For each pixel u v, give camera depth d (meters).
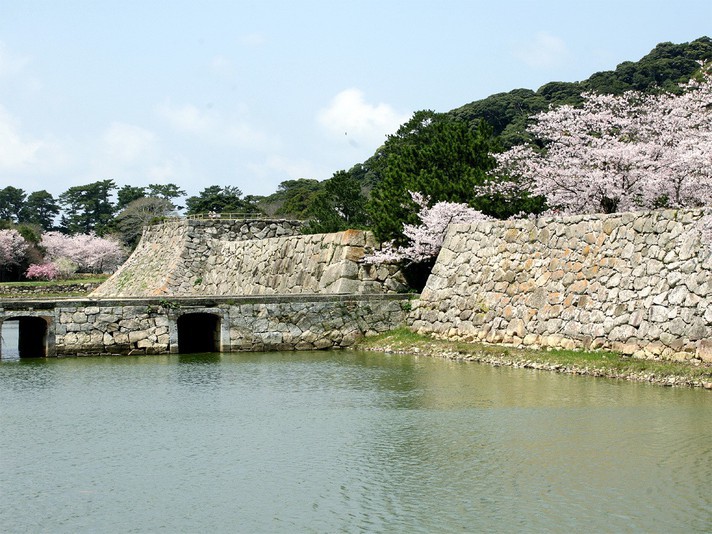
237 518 14.50
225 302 32.59
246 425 20.52
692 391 22.53
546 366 26.67
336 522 14.23
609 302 26.36
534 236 29.77
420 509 14.70
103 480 16.52
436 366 28.47
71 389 25.03
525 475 16.27
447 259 33.59
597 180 29.62
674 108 29.80
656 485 15.51
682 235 24.58
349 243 37.94
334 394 23.98
